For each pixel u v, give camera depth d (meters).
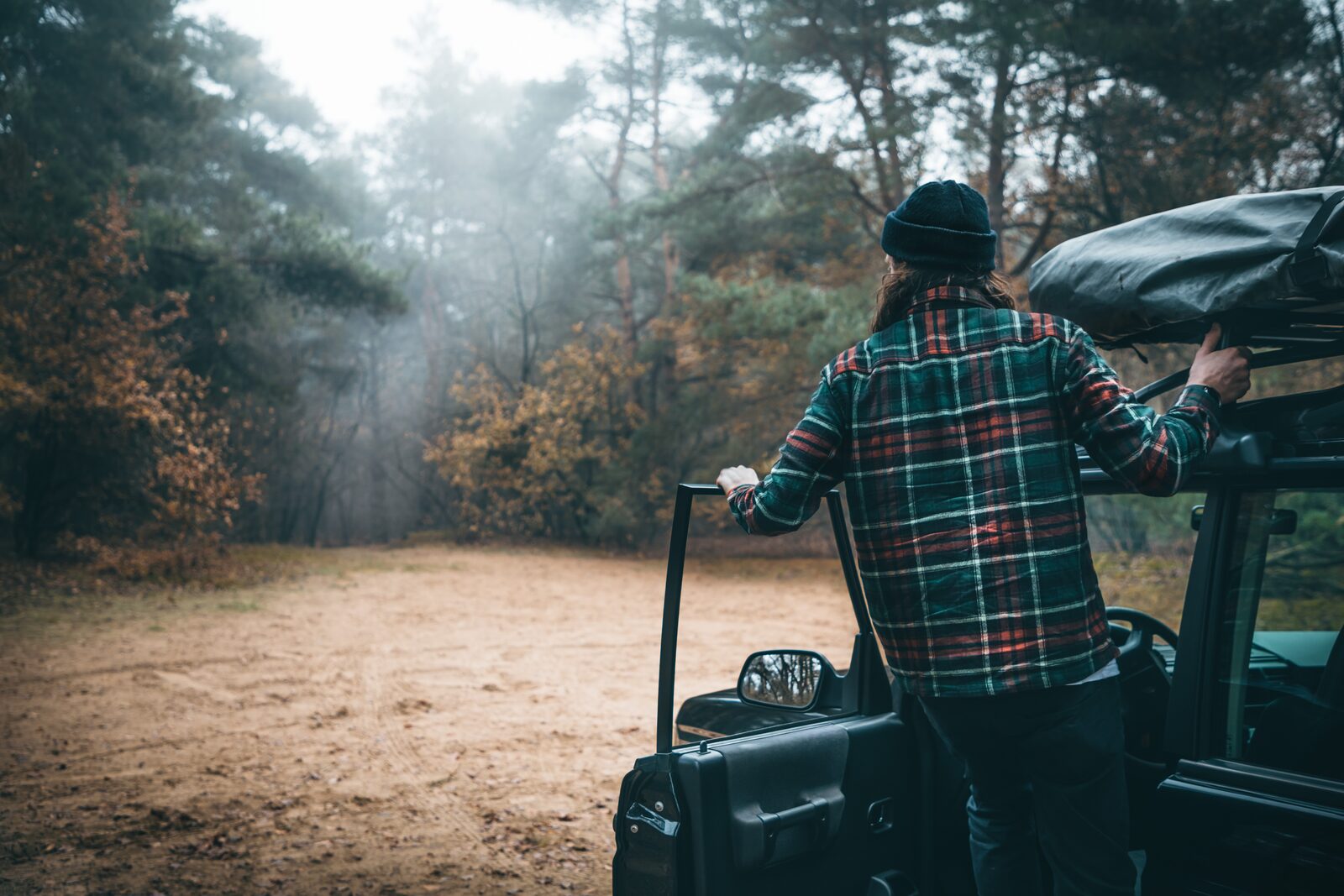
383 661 9.15
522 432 24.88
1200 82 13.90
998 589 1.62
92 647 9.66
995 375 1.68
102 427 16.25
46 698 7.48
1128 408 1.60
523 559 21.39
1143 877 1.95
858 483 1.76
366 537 33.75
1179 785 1.89
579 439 24.08
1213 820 1.82
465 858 4.37
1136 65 14.16
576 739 6.45
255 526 28.33
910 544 1.68
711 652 9.74
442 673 8.59
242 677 8.35
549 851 4.46
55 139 19.03
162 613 11.99
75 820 4.81
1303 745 1.86
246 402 23.59
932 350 1.72
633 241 24.03
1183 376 2.01
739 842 1.83
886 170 17.78
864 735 2.15
